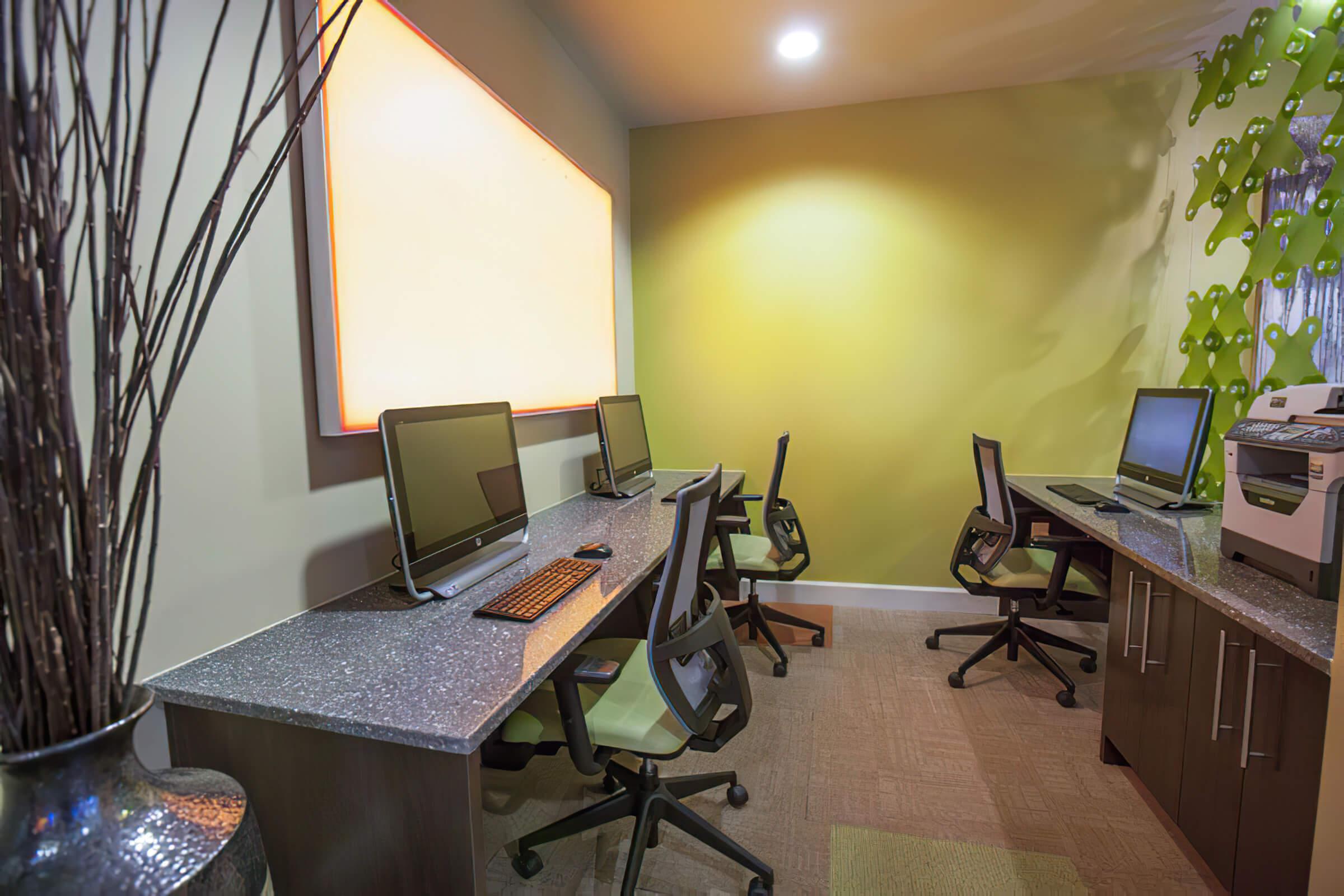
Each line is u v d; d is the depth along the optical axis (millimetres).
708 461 3525
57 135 553
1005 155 3047
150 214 1022
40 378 543
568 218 2537
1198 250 2906
